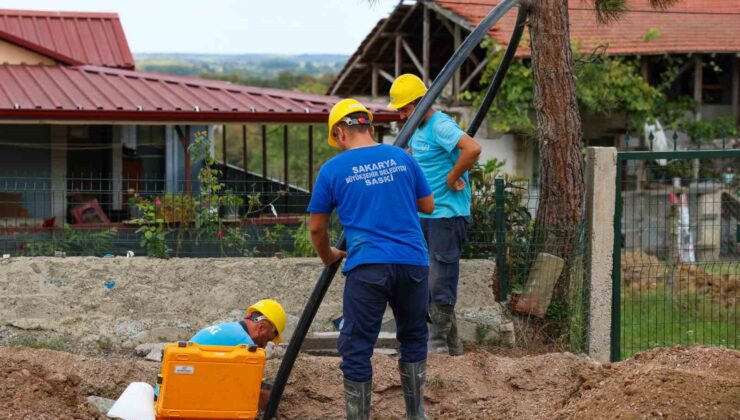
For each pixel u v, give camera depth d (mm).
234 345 5965
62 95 14352
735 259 11219
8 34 15938
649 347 9234
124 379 6844
